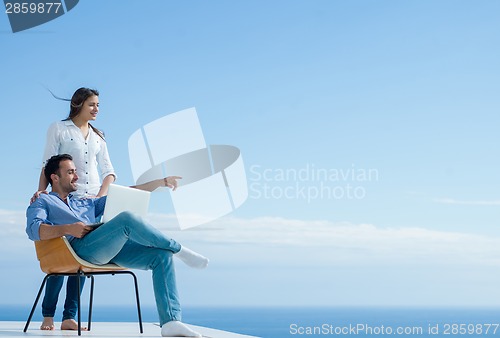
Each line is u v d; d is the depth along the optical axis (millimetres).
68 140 3693
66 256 2965
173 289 2957
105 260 3002
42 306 3461
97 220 3416
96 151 3809
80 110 3744
